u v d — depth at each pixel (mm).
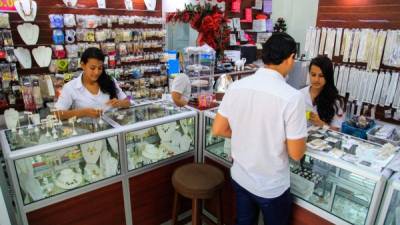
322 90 2201
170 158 2131
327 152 1538
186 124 2211
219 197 1877
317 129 1874
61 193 1656
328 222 1493
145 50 4559
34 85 3498
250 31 6031
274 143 1314
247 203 1555
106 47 4059
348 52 3459
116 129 1832
